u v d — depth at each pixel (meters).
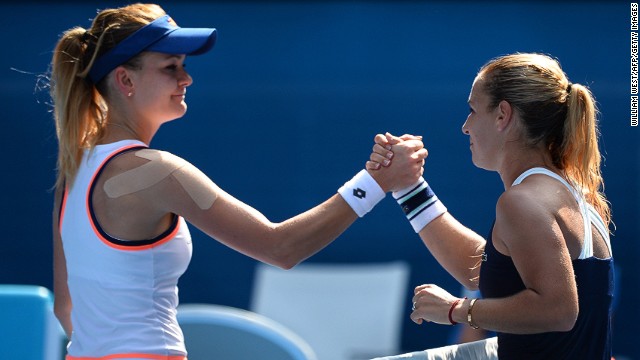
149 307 9.60
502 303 9.05
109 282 9.57
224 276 23.42
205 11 23.56
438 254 11.43
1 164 23.69
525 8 23.17
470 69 23.25
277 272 21.80
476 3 23.25
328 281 21.58
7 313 13.84
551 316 8.75
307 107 23.56
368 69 23.47
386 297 21.36
